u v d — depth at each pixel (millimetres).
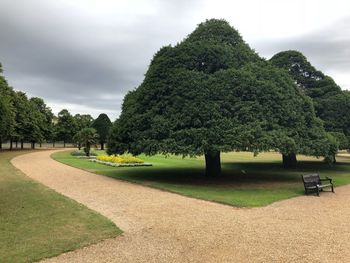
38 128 58938
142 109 19969
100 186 15953
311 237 8227
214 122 17125
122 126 20078
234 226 9125
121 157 31266
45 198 12453
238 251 7191
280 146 17047
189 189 15367
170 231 8562
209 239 7973
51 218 9578
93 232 8289
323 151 20281
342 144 27719
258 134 16828
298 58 32125
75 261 6504
